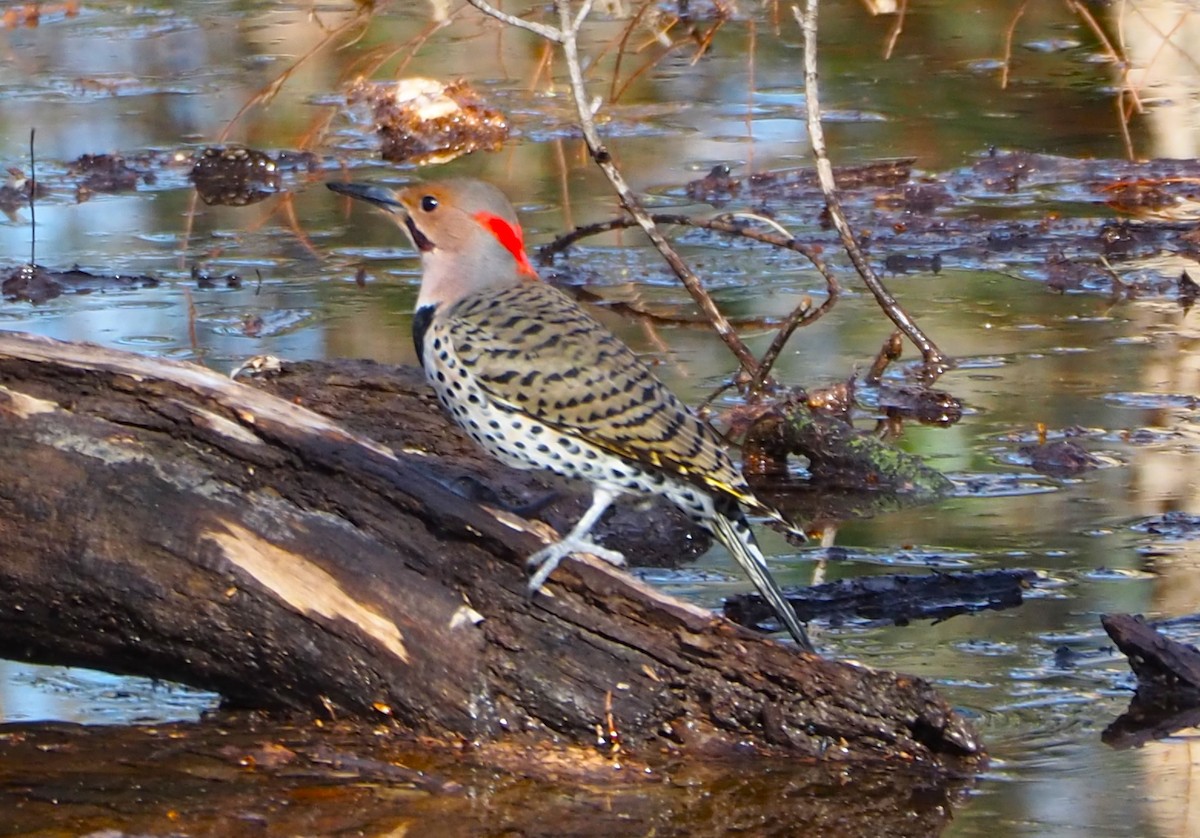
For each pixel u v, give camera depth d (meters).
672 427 9.12
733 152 21.42
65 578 8.90
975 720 8.81
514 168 20.91
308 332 14.86
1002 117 22.98
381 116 22.02
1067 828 7.71
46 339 9.12
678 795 8.26
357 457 8.89
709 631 8.65
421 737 8.84
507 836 7.86
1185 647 9.13
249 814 8.02
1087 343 15.20
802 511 12.02
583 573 8.74
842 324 15.89
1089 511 11.67
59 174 20.39
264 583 8.81
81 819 7.95
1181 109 23.03
